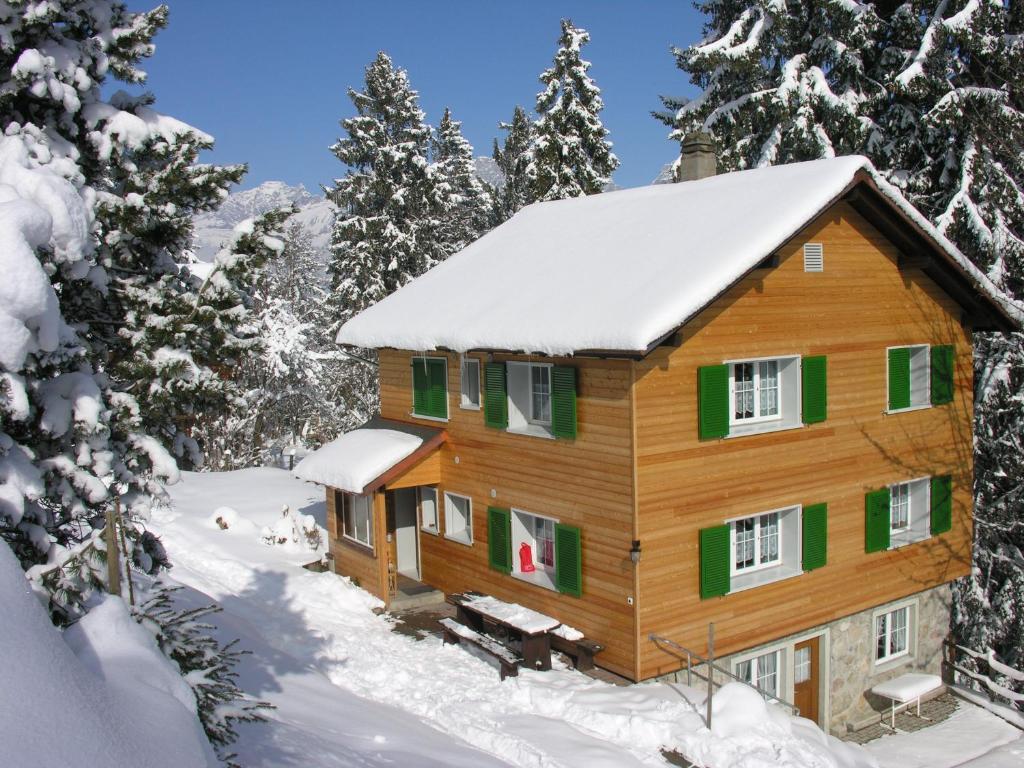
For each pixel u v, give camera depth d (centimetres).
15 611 499
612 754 1162
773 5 2423
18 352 646
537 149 3519
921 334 1766
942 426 1825
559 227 2006
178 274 1017
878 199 1579
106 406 868
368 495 1816
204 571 2020
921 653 1852
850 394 1648
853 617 1703
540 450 1574
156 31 981
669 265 1458
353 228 3844
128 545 901
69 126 930
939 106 2083
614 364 1395
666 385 1392
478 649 1570
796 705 1638
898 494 1833
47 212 693
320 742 1003
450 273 2056
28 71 845
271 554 2127
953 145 2302
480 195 5309
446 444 1848
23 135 834
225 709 782
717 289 1333
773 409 1592
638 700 1316
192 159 947
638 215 1820
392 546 1994
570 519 1512
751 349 1491
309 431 4238
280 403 3950
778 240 1405
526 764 1152
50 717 445
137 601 796
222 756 769
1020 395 2109
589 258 1700
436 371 1866
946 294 1811
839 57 2406
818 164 1585
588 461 1465
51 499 803
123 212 905
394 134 3978
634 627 1387
